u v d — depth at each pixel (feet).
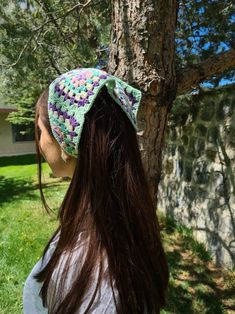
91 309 2.19
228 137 12.04
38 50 12.24
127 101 2.71
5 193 22.65
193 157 14.43
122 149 2.50
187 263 12.31
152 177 6.66
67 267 2.31
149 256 2.60
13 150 44.88
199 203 13.89
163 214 17.03
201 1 10.71
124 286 2.29
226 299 10.15
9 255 12.03
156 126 6.52
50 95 2.62
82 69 2.75
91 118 2.48
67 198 2.55
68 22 12.58
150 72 6.21
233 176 11.82
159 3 6.05
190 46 11.46
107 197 2.41
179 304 9.73
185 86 7.14
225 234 12.16
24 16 12.53
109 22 11.60
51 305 2.35
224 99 12.25
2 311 9.08
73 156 2.64
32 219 16.49
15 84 13.33
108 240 2.34
